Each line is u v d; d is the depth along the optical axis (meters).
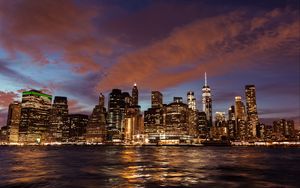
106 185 44.16
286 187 43.84
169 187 42.94
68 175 56.50
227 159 117.44
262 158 127.75
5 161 100.88
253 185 45.53
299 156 154.75
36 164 86.25
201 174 59.50
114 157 132.50
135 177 53.75
